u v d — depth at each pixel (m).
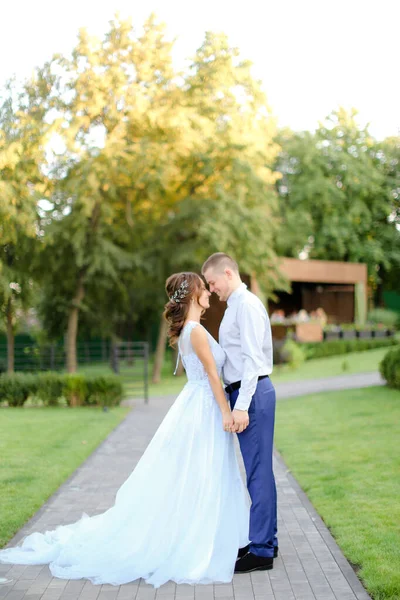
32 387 13.91
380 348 29.72
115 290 22.11
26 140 16.39
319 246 29.62
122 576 3.91
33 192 16.95
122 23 18.86
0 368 22.38
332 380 17.70
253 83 19.94
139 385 20.83
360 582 3.81
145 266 21.08
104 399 13.84
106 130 18.84
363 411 10.96
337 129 24.58
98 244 19.95
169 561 3.97
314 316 31.67
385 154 22.81
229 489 4.16
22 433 9.60
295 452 7.88
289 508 5.50
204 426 4.19
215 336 25.19
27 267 18.84
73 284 20.98
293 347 23.58
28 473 6.77
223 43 19.72
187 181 21.14
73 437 9.27
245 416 4.07
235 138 19.52
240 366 4.23
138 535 4.05
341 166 25.67
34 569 4.12
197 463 4.11
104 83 17.84
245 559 4.02
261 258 21.02
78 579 3.95
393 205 25.05
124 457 7.90
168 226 21.59
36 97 17.50
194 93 19.61
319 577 3.91
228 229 20.00
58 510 5.48
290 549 4.45
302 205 27.66
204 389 4.29
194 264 21.05
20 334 26.23
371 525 4.83
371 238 27.86
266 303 25.08
